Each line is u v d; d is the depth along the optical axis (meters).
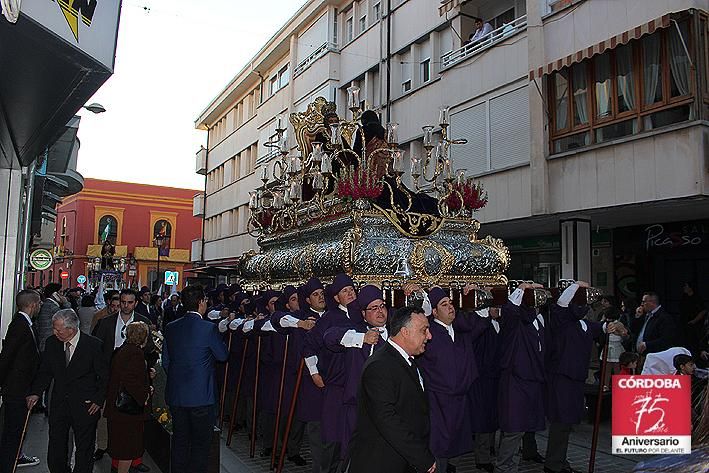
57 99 5.75
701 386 2.97
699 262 11.84
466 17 15.34
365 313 5.03
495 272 6.85
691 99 9.38
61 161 15.47
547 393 6.38
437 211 6.91
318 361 5.60
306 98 22.02
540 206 11.70
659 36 9.99
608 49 10.25
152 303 18.06
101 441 7.16
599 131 10.95
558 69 11.05
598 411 6.30
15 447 5.86
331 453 5.86
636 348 8.56
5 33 4.26
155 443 6.95
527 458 6.97
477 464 6.73
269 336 7.13
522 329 5.97
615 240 13.28
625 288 13.02
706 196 9.30
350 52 19.88
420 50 16.94
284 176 8.58
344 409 5.32
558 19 11.54
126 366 5.83
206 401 5.34
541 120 11.81
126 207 45.44
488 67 13.33
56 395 5.51
